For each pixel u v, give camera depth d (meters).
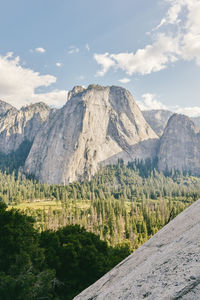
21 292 12.41
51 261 20.17
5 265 15.27
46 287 14.68
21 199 181.25
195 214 3.14
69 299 18.52
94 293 2.67
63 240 24.23
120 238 79.06
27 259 14.91
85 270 21.08
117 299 1.96
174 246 2.41
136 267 2.59
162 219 89.00
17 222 18.20
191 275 1.58
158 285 1.74
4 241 16.02
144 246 3.29
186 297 1.37
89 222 94.31
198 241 2.09
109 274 3.06
